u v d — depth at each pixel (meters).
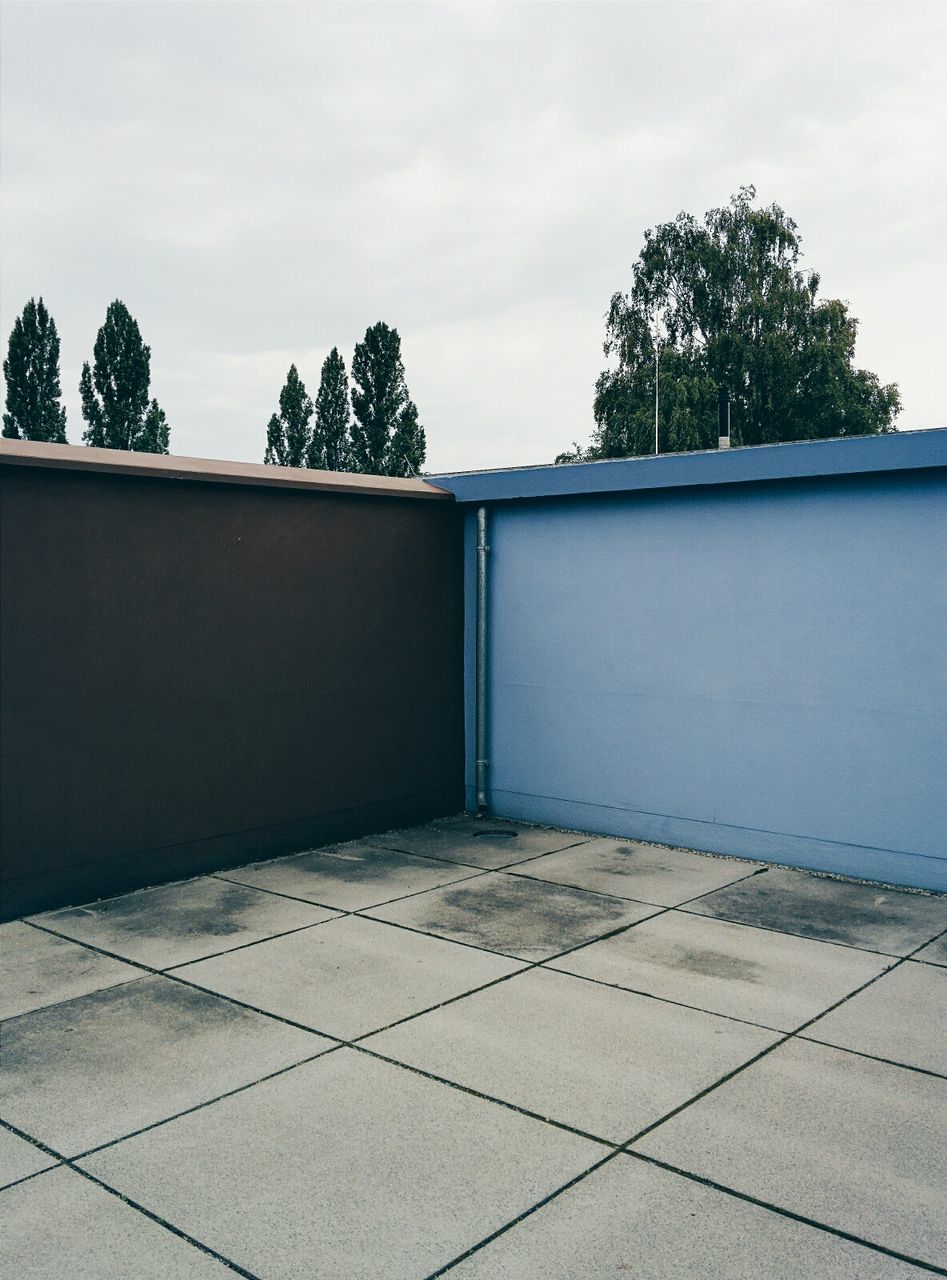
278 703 6.97
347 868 6.71
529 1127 3.37
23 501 5.59
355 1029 4.16
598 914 5.70
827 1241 2.76
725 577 6.89
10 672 5.57
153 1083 3.70
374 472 58.47
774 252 43.31
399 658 7.85
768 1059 3.88
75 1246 2.75
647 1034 4.11
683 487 6.96
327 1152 3.22
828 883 6.34
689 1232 2.80
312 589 7.18
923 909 5.79
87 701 5.91
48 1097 3.60
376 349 58.47
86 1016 4.31
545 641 7.91
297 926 5.50
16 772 5.61
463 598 8.41
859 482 6.27
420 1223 2.85
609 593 7.50
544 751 7.98
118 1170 3.13
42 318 56.97
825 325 42.50
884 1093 3.60
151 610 6.21
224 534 6.60
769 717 6.75
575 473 7.41
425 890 6.19
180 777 6.40
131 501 6.09
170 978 4.74
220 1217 2.88
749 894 6.09
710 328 42.97
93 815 5.96
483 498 7.95
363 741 7.59
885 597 6.21
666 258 43.38
